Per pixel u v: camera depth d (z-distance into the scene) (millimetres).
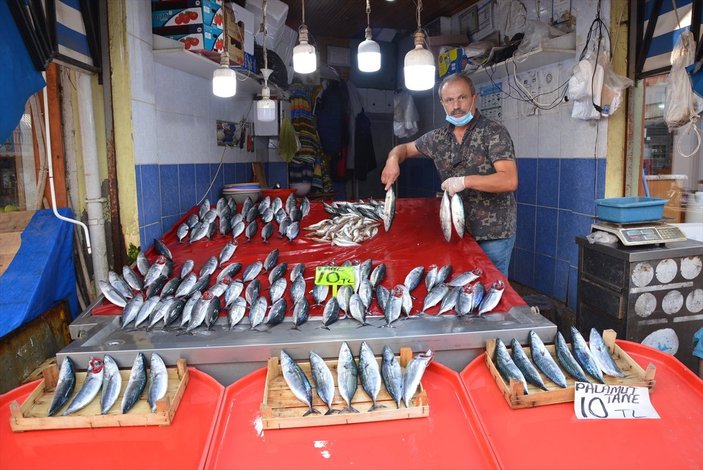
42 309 2859
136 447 1626
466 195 3350
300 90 7180
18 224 3072
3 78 2240
